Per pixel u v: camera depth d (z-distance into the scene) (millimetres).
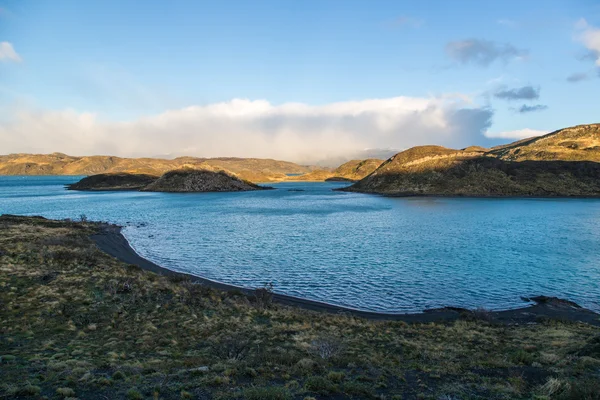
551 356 14383
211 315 20594
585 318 23125
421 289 29969
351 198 148625
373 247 48000
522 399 10453
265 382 11250
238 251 45594
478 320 22047
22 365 11906
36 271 25984
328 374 11844
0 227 48250
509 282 31703
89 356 13375
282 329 18672
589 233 57656
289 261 40094
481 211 93125
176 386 10617
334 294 28812
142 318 19250
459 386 11484
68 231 51188
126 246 47219
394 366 13570
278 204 122625
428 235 57438
